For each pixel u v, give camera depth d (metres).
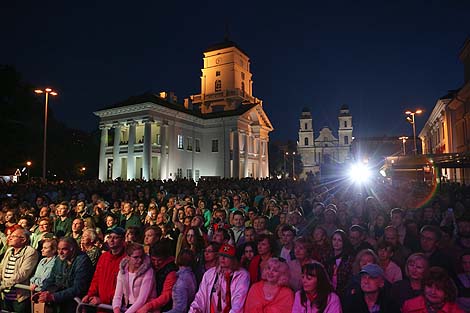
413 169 28.73
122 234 5.50
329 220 8.63
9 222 9.23
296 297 4.30
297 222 8.70
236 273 4.84
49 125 47.38
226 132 51.56
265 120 59.66
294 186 23.70
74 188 21.06
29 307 6.07
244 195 14.64
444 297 3.98
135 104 44.38
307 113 112.75
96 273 5.46
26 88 41.19
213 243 5.63
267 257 5.59
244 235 7.53
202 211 10.79
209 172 52.25
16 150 40.56
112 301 5.06
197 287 5.62
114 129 48.22
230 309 4.66
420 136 67.19
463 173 30.56
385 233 6.35
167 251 5.27
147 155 43.19
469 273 4.93
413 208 10.80
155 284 5.02
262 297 4.50
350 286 4.67
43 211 9.77
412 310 4.23
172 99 53.78
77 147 63.53
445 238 6.02
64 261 5.79
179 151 48.41
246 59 65.31
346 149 109.81
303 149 111.56
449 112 40.22
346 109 111.31
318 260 5.69
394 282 4.97
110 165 49.03
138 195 16.47
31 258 6.19
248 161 54.44
